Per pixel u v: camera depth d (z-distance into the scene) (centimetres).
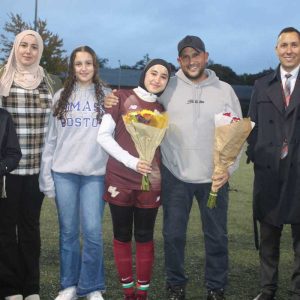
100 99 383
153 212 377
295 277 387
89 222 384
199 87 395
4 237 375
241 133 373
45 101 380
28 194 380
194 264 503
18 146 354
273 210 385
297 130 376
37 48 373
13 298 382
